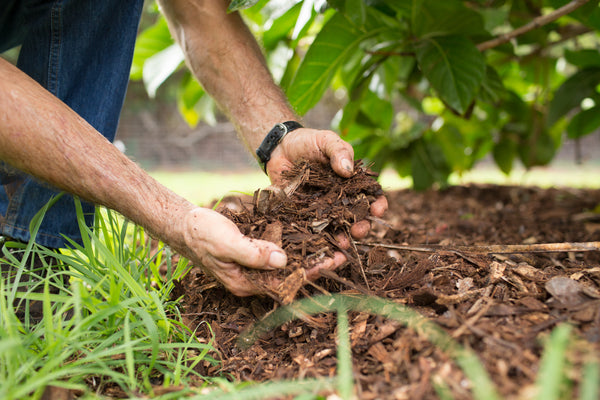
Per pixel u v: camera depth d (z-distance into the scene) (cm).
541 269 137
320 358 104
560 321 95
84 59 151
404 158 353
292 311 113
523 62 291
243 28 172
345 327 105
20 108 104
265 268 106
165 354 117
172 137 1124
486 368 84
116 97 158
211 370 113
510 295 115
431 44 193
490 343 90
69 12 145
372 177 132
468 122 341
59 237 147
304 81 213
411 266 137
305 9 230
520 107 313
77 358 112
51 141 106
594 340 86
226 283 113
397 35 207
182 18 166
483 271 134
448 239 213
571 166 855
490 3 235
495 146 354
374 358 99
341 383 82
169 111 1134
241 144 178
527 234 221
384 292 123
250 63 166
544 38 252
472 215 287
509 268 129
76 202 126
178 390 97
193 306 141
